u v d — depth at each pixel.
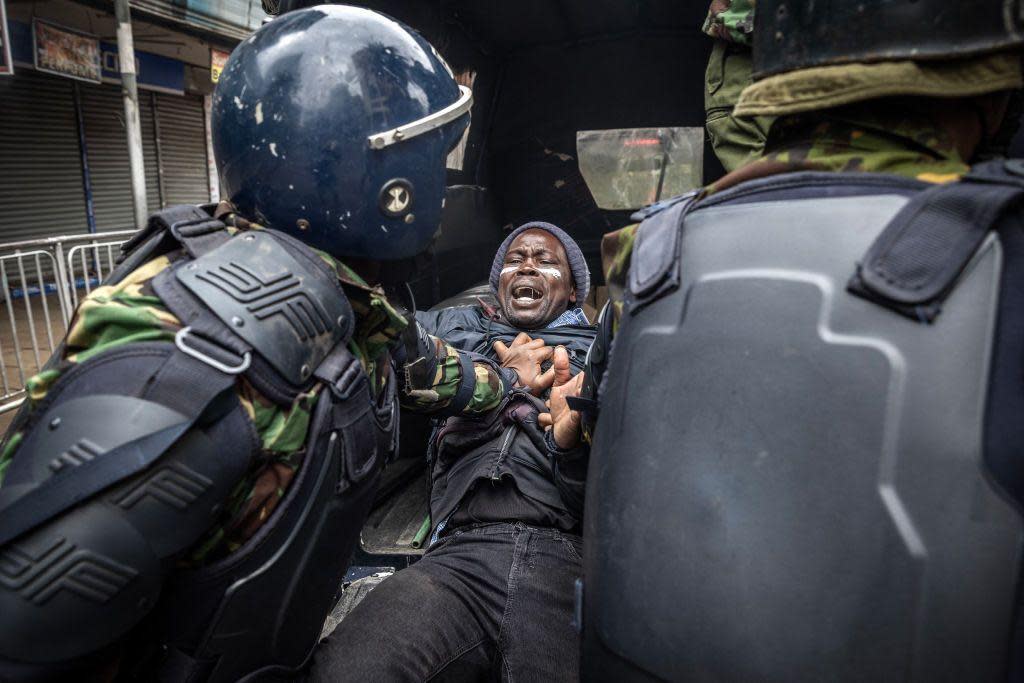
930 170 0.65
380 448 0.98
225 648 0.82
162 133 8.87
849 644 0.54
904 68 0.61
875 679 0.53
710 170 2.96
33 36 6.41
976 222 0.54
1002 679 0.51
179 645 0.81
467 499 1.63
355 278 0.94
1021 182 0.55
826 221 0.62
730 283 0.65
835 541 0.55
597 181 3.07
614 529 0.69
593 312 2.85
